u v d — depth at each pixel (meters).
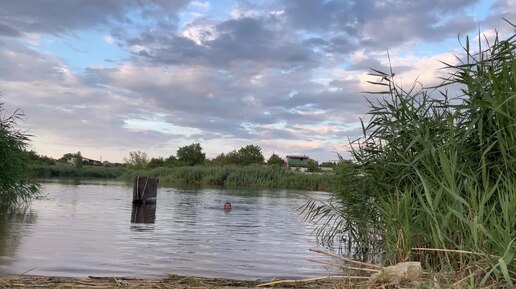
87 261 5.88
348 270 5.20
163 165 65.81
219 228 9.92
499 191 4.54
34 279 4.60
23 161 13.59
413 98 6.10
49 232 8.17
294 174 36.22
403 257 5.00
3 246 6.62
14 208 12.17
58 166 49.84
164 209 13.95
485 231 4.01
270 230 9.89
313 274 5.64
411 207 5.26
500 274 3.82
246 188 32.69
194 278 5.06
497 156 5.09
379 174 6.37
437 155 5.25
